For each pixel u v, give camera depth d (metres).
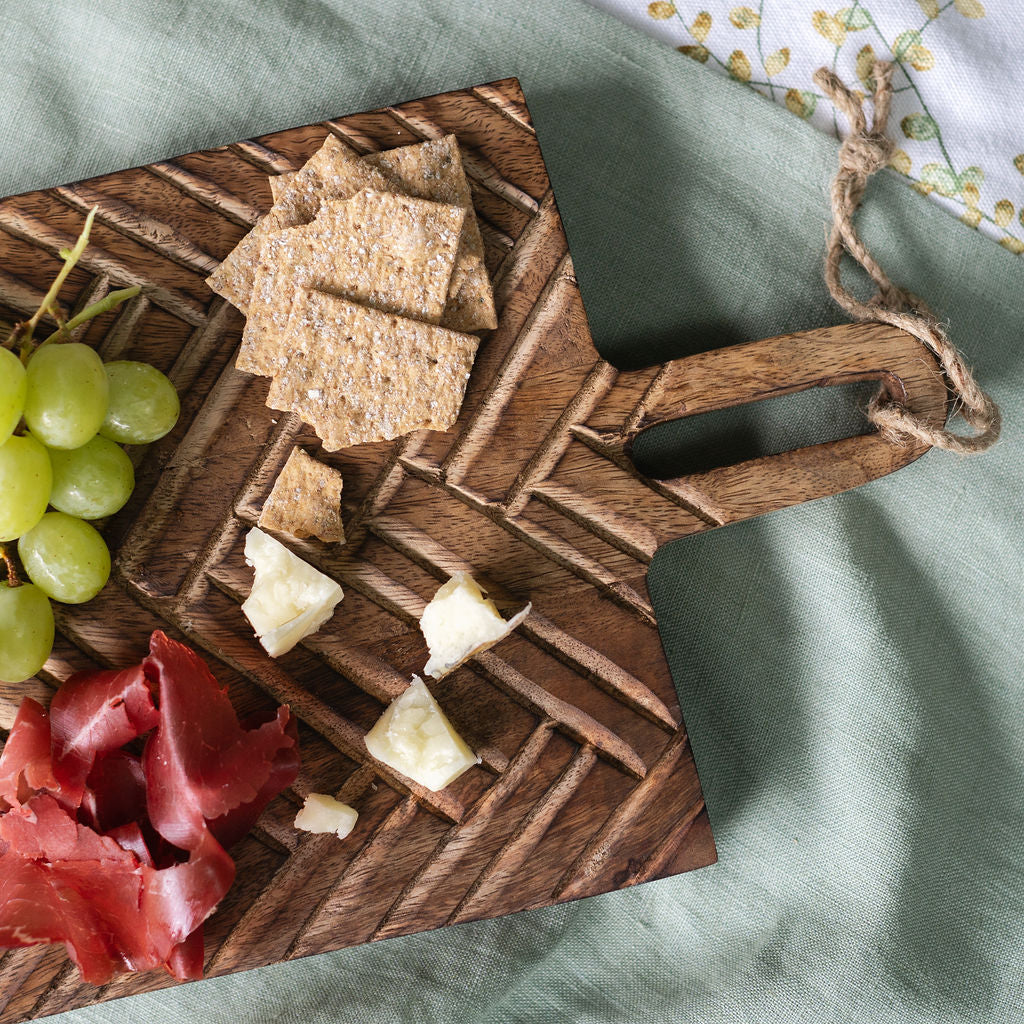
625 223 0.56
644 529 0.53
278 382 0.52
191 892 0.50
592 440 0.53
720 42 0.56
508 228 0.53
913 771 0.55
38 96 0.55
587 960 0.55
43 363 0.49
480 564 0.53
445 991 0.55
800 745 0.55
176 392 0.52
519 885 0.53
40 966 0.52
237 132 0.55
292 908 0.52
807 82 0.56
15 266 0.52
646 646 0.53
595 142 0.55
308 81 0.55
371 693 0.53
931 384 0.53
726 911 0.55
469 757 0.52
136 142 0.55
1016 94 0.55
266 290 0.52
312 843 0.52
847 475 0.53
